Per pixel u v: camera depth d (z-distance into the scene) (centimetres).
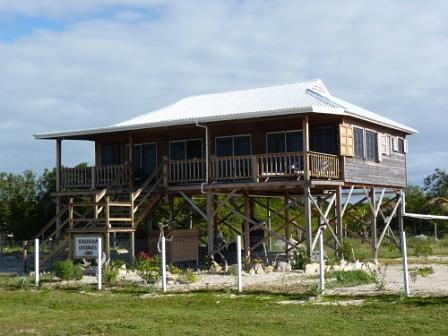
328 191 3100
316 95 2862
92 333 1213
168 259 2703
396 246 3388
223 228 3566
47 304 1614
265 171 2702
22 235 4106
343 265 2488
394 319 1266
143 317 1377
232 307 1485
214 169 2683
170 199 2961
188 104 3173
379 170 3070
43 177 4722
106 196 2616
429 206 5119
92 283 2016
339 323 1242
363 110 3127
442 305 1407
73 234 2452
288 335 1145
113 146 3189
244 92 3225
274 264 2473
